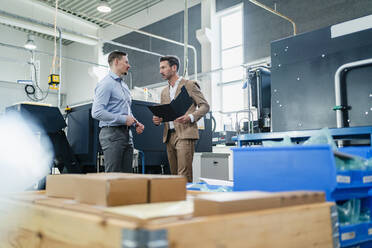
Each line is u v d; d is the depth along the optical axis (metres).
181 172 2.34
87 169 2.76
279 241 0.59
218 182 1.49
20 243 0.71
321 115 1.79
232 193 0.66
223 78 7.44
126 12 8.97
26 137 2.32
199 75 7.22
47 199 0.77
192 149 2.36
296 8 6.09
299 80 1.90
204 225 0.50
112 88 2.26
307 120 1.85
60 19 8.73
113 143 2.17
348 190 0.86
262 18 6.57
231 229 0.53
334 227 0.72
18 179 2.28
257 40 6.62
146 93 3.79
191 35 7.80
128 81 9.06
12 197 0.83
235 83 7.14
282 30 6.25
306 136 1.57
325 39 1.81
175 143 2.40
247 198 0.58
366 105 1.60
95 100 2.22
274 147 0.91
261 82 2.71
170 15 8.27
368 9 5.23
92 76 9.55
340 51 1.74
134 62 8.95
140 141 2.94
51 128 2.42
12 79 9.43
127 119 2.18
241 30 7.23
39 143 2.37
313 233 0.66
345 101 1.67
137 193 0.69
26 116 2.32
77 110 2.80
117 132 2.19
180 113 2.25
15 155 2.29
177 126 2.36
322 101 1.80
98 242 0.52
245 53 6.79
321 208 0.69
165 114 2.27
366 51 1.65
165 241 0.46
